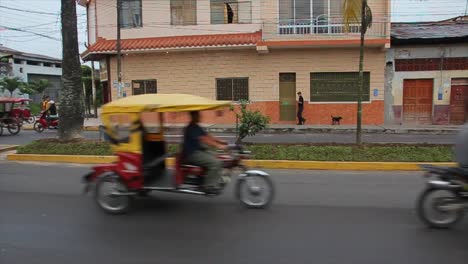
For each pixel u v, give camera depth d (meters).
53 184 8.72
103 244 5.13
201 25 22.08
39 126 20.33
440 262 4.50
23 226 5.87
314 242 5.14
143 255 4.77
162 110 6.37
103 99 25.33
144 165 6.64
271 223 5.92
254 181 6.78
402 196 7.48
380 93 21.25
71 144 12.34
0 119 18.92
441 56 21.00
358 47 20.95
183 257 4.70
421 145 12.00
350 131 19.20
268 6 21.42
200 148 6.65
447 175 5.66
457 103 21.19
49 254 4.82
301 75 21.55
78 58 12.95
